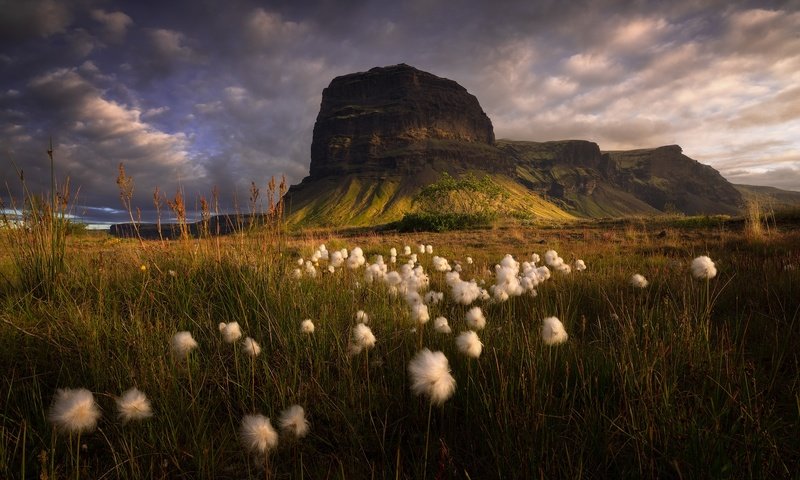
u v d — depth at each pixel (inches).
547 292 186.9
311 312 152.4
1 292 166.4
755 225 440.1
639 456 72.2
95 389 100.8
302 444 88.7
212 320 151.0
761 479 68.2
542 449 74.3
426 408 98.2
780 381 107.2
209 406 100.2
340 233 1079.6
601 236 600.7
